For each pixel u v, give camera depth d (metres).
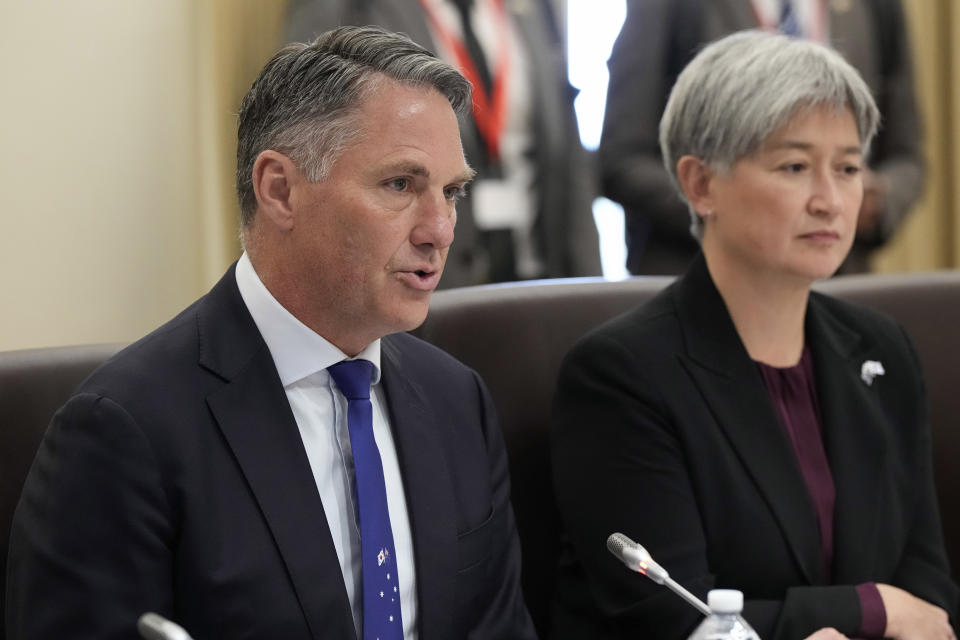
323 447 4.35
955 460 6.94
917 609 5.33
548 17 10.15
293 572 4.05
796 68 5.40
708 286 5.76
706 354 5.61
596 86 12.48
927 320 7.03
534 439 6.17
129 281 9.99
